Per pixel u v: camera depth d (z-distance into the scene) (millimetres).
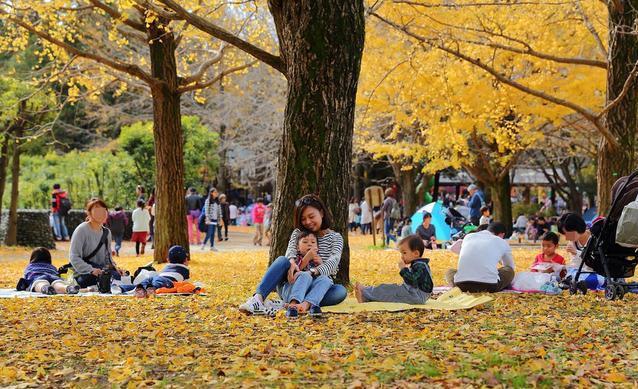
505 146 22719
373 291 8734
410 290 8703
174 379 5047
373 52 21328
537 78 20641
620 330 6855
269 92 38406
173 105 17953
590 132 26328
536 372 4930
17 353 6223
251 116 39094
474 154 27297
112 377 5102
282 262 8281
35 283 11203
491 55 20031
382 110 23266
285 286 8344
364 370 5070
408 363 5277
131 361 5539
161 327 7320
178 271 11266
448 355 5578
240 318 7887
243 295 10688
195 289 10953
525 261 18391
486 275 10297
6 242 26594
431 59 19703
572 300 9359
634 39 14625
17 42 17453
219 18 19953
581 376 4840
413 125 26328
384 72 21328
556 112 21906
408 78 20844
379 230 35781
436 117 22141
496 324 7328
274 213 10992
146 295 10516
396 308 8383
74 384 5012
